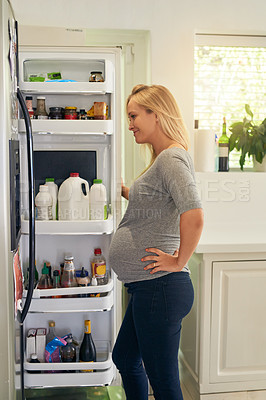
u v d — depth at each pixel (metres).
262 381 2.32
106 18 2.60
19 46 2.04
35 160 2.15
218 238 2.36
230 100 2.94
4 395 1.48
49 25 2.57
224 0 2.67
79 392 2.28
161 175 1.69
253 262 2.26
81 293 2.12
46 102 2.17
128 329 1.90
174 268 1.67
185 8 2.65
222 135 2.83
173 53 2.67
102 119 2.10
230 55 2.91
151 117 1.81
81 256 2.25
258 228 2.73
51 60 2.11
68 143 2.17
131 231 1.77
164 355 1.71
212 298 2.25
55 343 2.17
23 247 2.19
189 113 2.71
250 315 2.28
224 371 2.30
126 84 2.79
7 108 1.41
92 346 2.17
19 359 1.71
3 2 1.37
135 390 1.92
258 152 2.85
